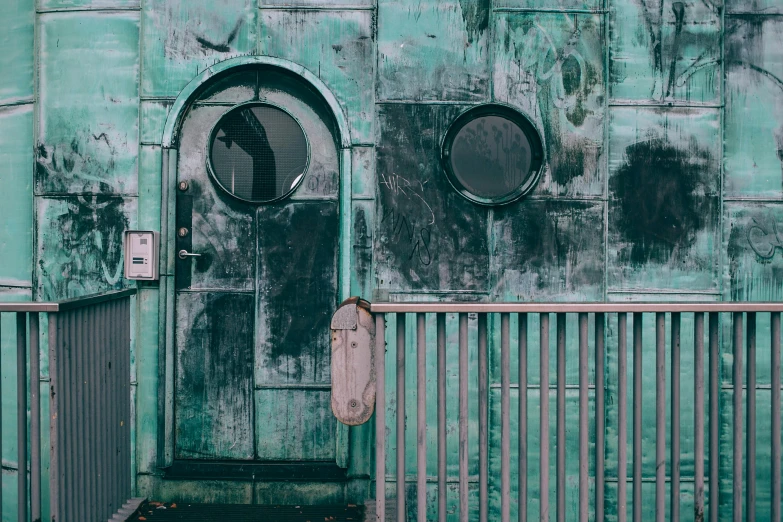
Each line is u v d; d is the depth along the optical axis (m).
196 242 3.61
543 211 3.56
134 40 3.56
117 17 3.57
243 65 3.54
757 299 3.57
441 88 3.56
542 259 3.56
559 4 3.56
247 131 3.64
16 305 2.40
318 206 3.61
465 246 3.55
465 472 2.40
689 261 3.57
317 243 3.61
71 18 3.59
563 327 2.38
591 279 3.56
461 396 2.40
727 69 3.58
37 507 2.47
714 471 2.39
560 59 3.57
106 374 2.86
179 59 3.56
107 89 3.57
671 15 3.57
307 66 3.55
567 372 3.57
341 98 3.55
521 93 3.56
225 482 3.51
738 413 2.41
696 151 3.57
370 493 3.51
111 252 3.58
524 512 2.39
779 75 3.58
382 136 3.54
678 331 2.39
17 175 3.66
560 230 3.56
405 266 3.55
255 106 3.64
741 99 3.58
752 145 3.58
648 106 3.57
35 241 3.63
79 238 3.60
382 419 2.41
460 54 3.55
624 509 2.42
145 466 3.54
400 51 3.55
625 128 3.56
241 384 3.59
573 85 3.56
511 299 3.56
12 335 3.68
